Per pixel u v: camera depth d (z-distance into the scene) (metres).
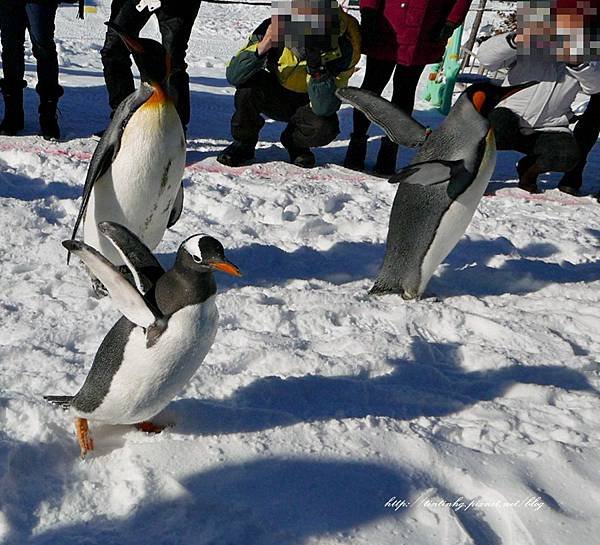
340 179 6.86
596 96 6.78
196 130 7.99
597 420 3.32
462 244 5.46
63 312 3.99
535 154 6.82
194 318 2.60
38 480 2.70
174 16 6.71
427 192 4.16
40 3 6.53
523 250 5.53
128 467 2.76
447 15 6.58
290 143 7.03
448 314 4.25
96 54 11.78
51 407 3.02
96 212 4.14
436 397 3.41
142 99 3.92
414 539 2.54
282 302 4.35
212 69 11.69
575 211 6.61
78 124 7.66
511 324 4.20
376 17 6.61
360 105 4.46
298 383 3.37
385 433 3.05
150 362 2.62
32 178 6.11
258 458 2.85
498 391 3.55
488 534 2.61
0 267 4.45
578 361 3.88
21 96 7.05
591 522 2.66
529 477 2.86
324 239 5.43
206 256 2.50
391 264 4.44
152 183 4.02
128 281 2.54
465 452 2.98
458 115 4.07
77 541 2.44
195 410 3.08
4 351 3.45
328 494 2.70
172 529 2.51
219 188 6.19
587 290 4.84
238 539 2.48
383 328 4.15
